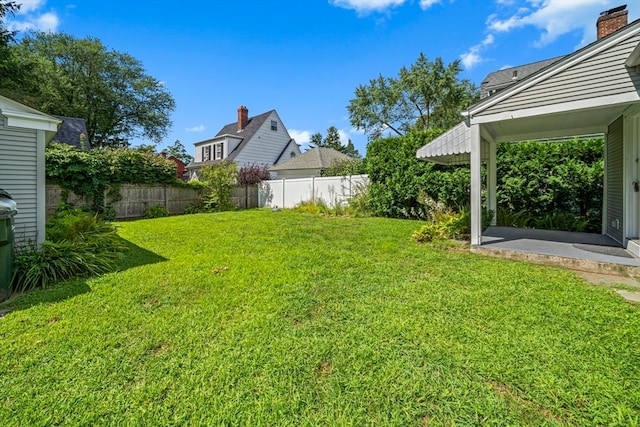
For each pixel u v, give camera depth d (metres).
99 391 1.78
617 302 2.91
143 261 4.59
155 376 1.90
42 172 4.31
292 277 3.77
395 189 9.91
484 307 2.83
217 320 2.64
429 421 1.55
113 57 23.23
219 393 1.76
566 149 7.14
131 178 11.74
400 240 6.14
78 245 4.41
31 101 14.08
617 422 1.52
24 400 1.70
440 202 8.82
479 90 18.44
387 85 20.53
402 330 2.42
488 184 7.09
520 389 1.76
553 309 2.77
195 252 5.20
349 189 11.98
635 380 1.81
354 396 1.73
